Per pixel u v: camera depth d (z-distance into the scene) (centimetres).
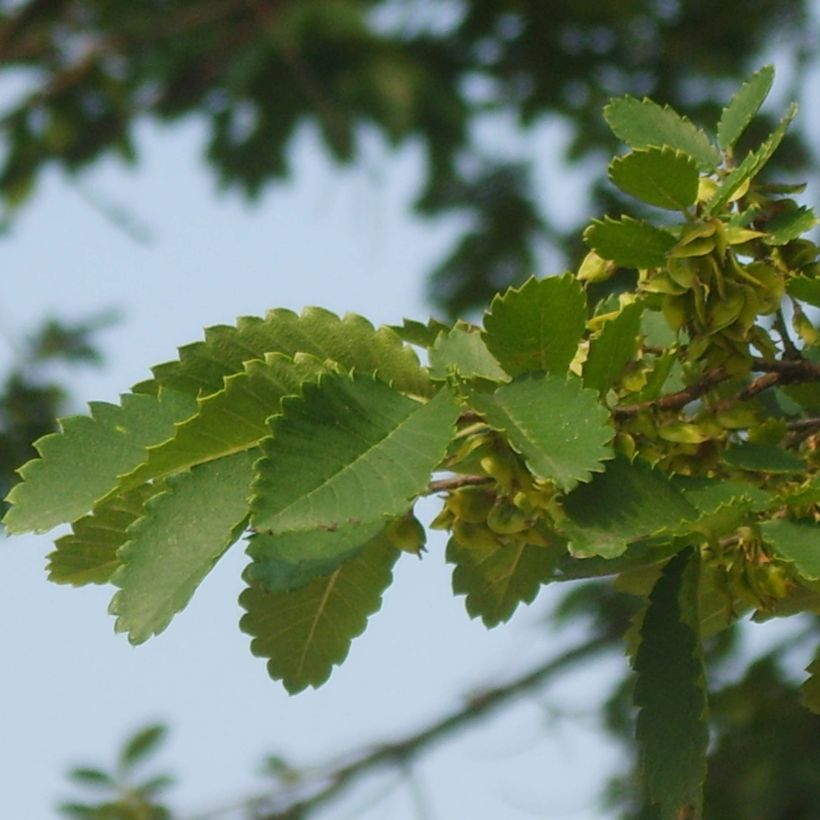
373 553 112
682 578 110
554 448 108
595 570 113
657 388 111
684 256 111
